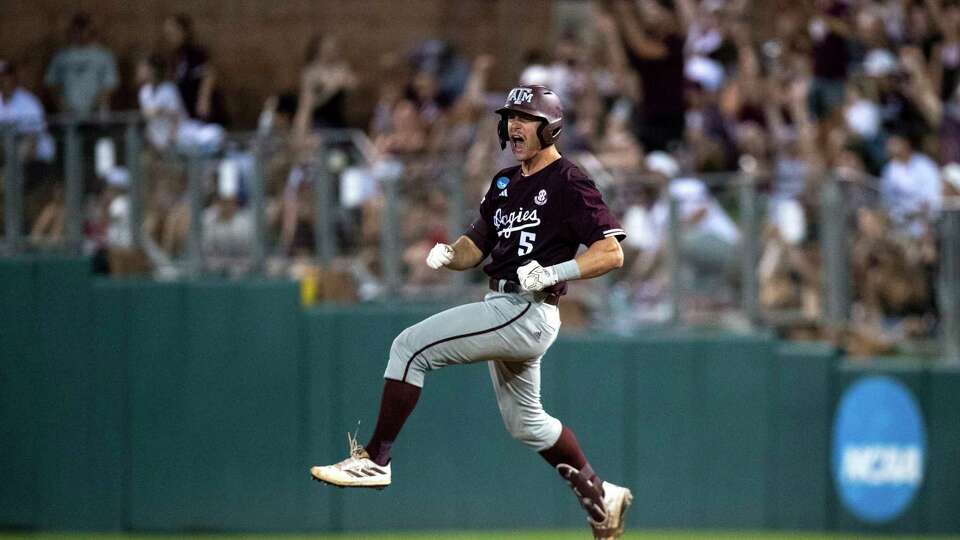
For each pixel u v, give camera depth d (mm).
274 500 39594
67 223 40031
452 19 52750
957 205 39844
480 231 23359
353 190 39688
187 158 39781
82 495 39750
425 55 48625
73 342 39562
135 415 39562
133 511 39688
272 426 39438
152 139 40000
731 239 39344
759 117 46281
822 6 48844
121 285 39406
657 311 39656
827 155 45812
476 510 39812
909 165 44688
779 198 39375
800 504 39250
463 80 48719
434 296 39688
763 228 39344
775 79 47656
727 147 44594
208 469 39594
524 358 22531
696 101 45406
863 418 39094
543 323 22281
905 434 39281
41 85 47938
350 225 39750
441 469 39812
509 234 22516
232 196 39719
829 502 39250
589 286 40031
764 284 39562
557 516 39969
